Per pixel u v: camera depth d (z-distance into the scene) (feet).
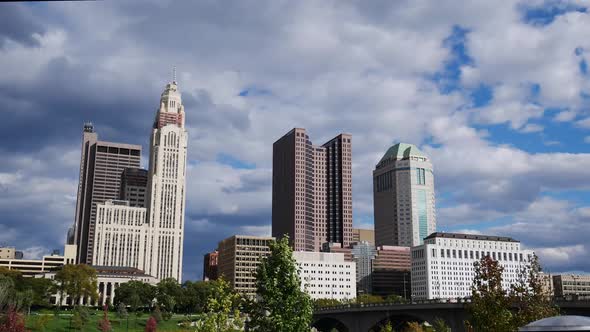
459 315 471.21
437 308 486.38
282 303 183.73
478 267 210.18
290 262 188.14
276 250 190.60
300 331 181.98
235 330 196.34
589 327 84.23
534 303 200.54
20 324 448.24
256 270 189.98
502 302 199.31
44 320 638.94
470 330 212.84
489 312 197.98
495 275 202.08
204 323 193.98
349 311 608.60
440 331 448.65
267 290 183.93
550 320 87.56
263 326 185.26
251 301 192.03
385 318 570.87
